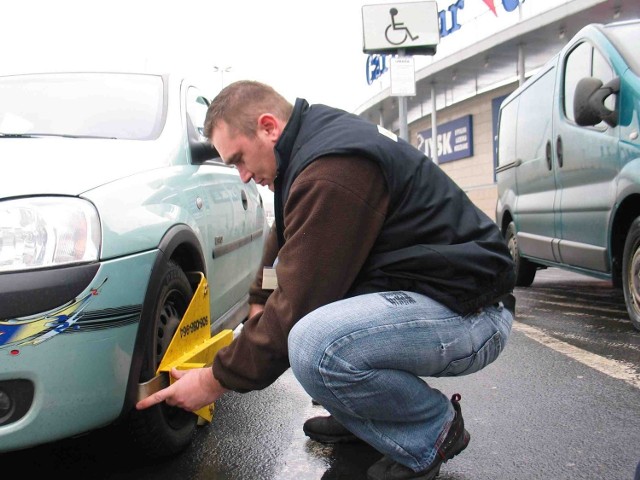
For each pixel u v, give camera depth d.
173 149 2.54
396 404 1.75
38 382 1.62
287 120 1.83
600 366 3.11
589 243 4.21
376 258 1.74
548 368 3.12
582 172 4.23
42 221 1.68
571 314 4.59
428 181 1.76
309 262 1.63
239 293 3.26
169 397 1.84
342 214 1.62
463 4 17.31
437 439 1.81
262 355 1.71
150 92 2.91
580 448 2.15
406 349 1.70
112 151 2.22
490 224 1.88
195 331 2.27
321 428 2.26
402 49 8.37
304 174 1.66
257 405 2.76
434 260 1.71
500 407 2.59
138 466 2.09
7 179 1.76
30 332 1.60
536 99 5.32
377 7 8.24
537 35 14.16
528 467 2.02
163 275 1.97
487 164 19.12
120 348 1.77
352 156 1.65
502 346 1.90
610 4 12.44
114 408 1.78
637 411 2.48
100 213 1.79
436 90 18.89
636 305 3.74
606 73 3.94
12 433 1.62
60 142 2.22
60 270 1.65
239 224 3.21
